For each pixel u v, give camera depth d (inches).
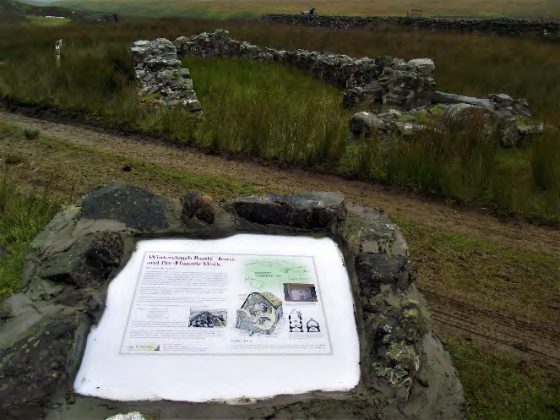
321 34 644.1
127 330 89.7
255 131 270.8
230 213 118.4
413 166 242.1
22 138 276.4
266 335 91.0
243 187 231.8
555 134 269.0
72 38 548.1
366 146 259.0
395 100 361.7
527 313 159.5
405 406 86.8
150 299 95.3
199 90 378.6
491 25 697.6
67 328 87.9
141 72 377.4
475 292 168.2
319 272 105.7
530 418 122.9
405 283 108.5
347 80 421.1
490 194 230.8
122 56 415.2
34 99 333.7
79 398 80.7
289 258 108.6
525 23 671.1
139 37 599.5
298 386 85.2
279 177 245.3
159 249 107.5
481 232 205.3
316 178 246.2
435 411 88.1
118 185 122.4
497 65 486.0
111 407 79.9
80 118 311.7
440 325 152.1
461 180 233.6
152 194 122.0
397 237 120.3
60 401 80.3
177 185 229.8
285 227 117.6
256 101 312.8
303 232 117.0
